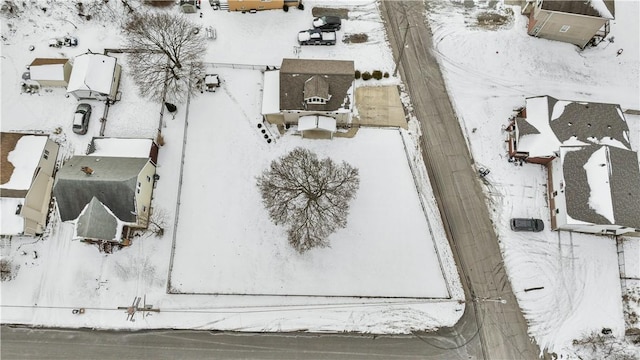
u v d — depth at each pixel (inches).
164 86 2197.3
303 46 2300.7
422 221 2052.2
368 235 2030.0
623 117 2060.8
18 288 1991.9
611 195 1872.5
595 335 1926.7
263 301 1978.3
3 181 1956.2
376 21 2343.8
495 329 1948.8
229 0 2284.7
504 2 2354.8
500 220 2057.1
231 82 2250.2
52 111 2218.3
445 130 2181.3
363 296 1972.2
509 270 2001.7
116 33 2332.7
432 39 2319.1
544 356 1919.3
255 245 2028.8
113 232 1918.1
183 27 2176.4
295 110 2042.3
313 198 1913.1
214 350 1942.7
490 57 2288.4
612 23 2333.9
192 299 1979.6
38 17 2348.7
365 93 2231.8
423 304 1972.2
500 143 2155.5
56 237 2050.9
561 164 1963.6
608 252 2014.0
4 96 2240.4
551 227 2043.6
